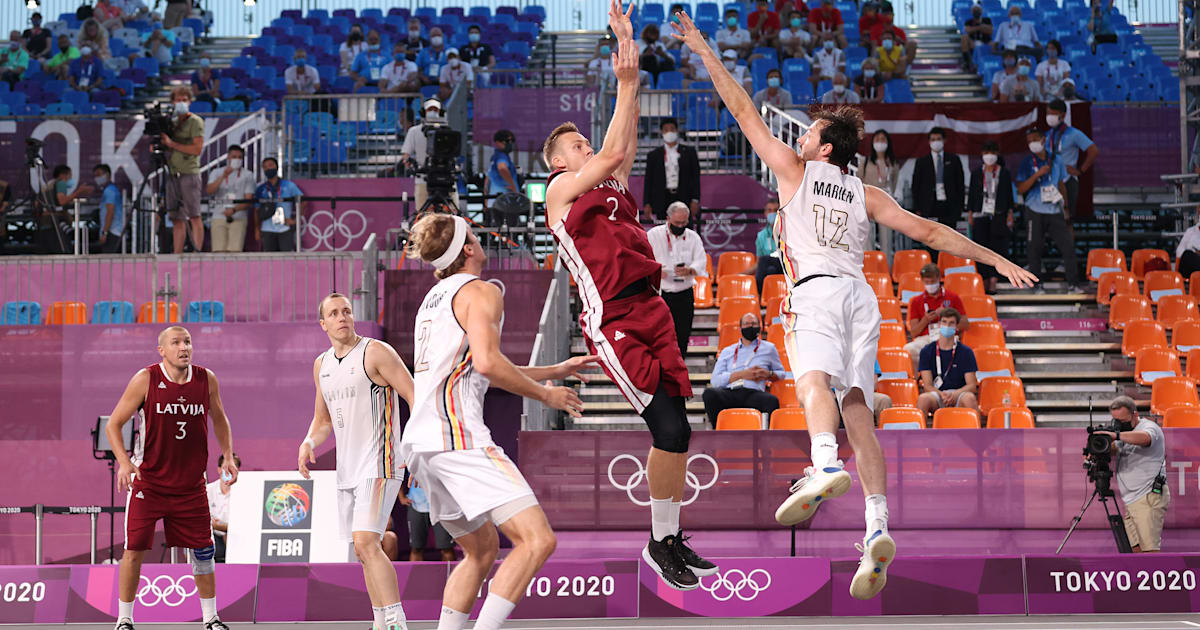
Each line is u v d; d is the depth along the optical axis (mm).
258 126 16312
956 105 15703
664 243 10852
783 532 9492
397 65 19969
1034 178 14141
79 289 12922
